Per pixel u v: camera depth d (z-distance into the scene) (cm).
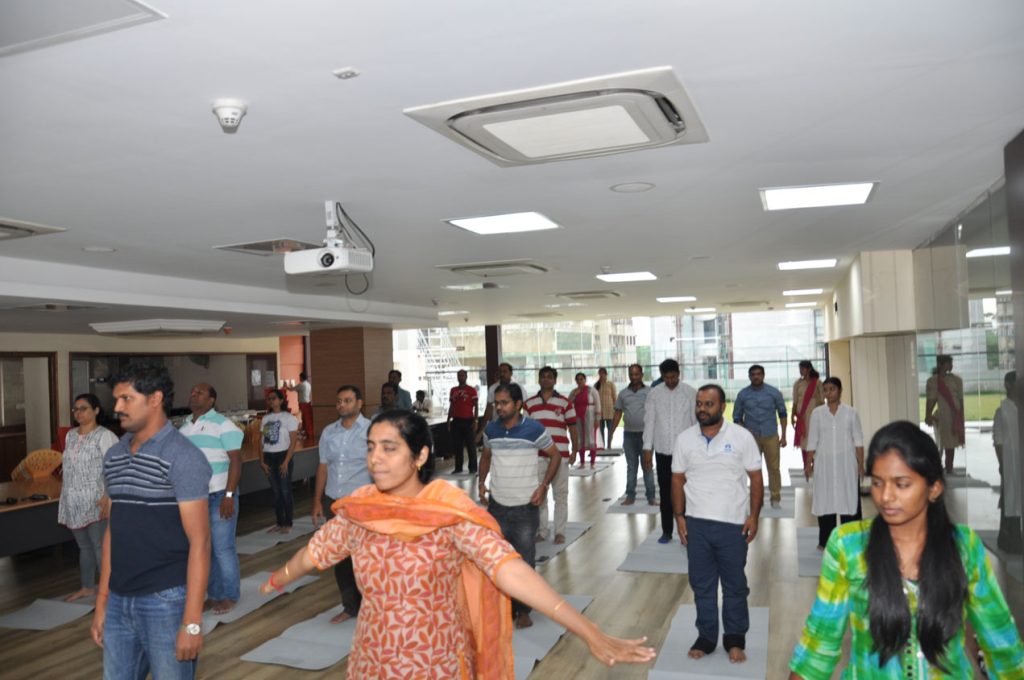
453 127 348
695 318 2027
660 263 883
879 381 1071
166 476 304
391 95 316
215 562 579
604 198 529
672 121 354
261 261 748
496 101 321
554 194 511
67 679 475
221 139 369
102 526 632
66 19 236
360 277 903
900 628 186
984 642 194
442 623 222
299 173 437
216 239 627
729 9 247
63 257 695
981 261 534
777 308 1659
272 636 528
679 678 434
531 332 2123
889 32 268
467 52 274
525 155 392
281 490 880
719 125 371
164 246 652
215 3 231
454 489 230
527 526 514
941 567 186
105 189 456
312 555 242
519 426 516
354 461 539
